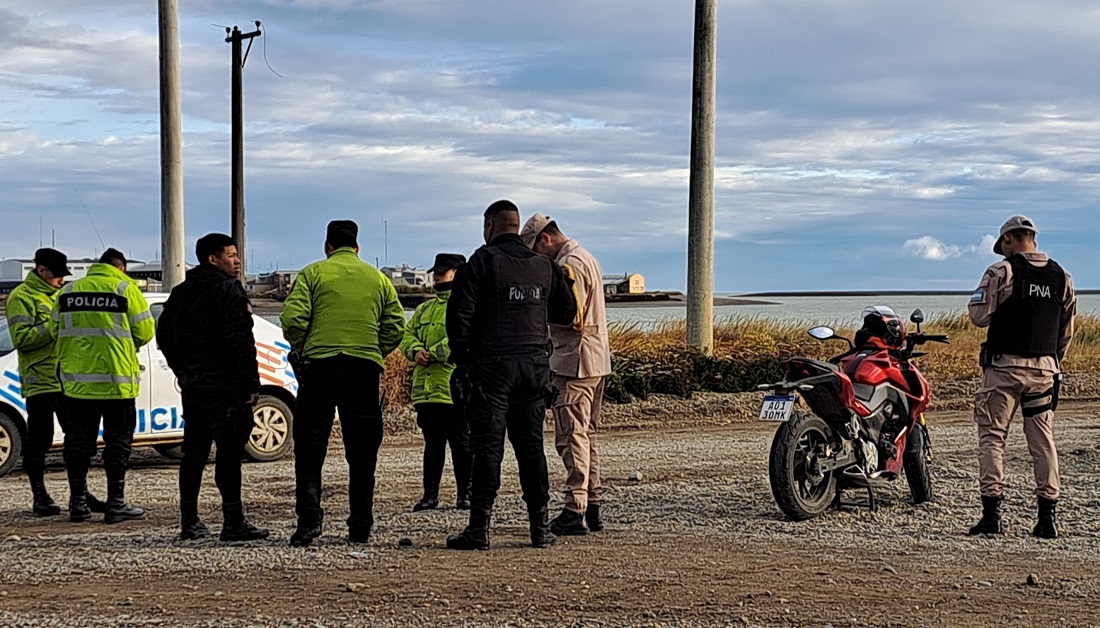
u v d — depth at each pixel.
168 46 18.25
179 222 18.47
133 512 9.50
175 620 6.05
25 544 8.26
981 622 6.09
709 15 19.25
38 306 9.82
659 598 6.49
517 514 9.50
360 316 8.03
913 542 8.30
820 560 7.62
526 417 7.89
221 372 8.21
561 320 8.16
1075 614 6.26
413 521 9.16
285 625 5.93
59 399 9.59
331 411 8.08
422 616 6.11
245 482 11.55
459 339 7.65
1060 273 8.62
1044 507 8.55
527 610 6.23
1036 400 8.58
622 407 17.52
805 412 9.27
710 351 19.66
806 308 49.09
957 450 13.37
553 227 8.54
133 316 9.45
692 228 19.66
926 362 22.52
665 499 10.12
